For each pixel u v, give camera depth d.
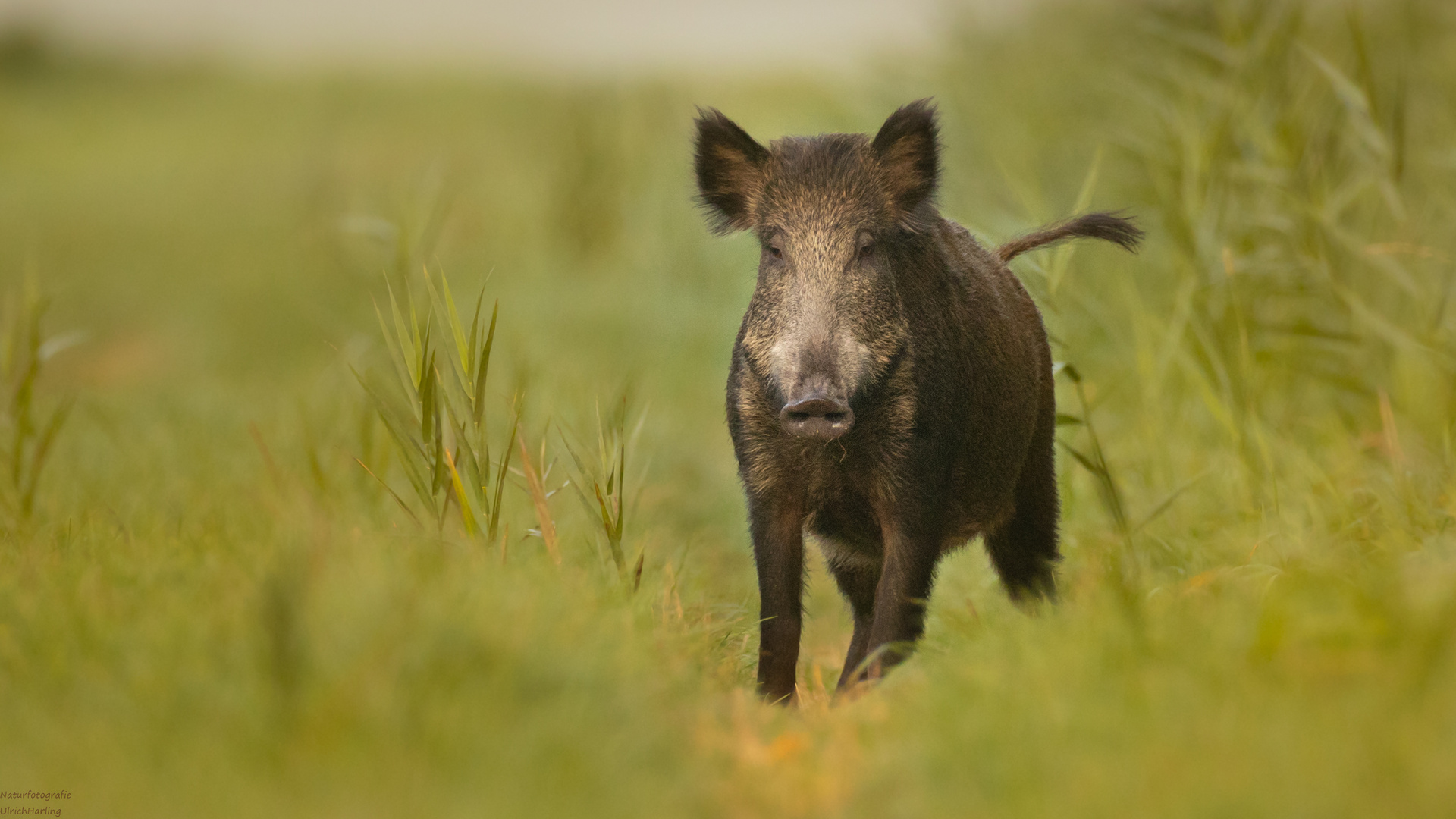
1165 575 17.12
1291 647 10.91
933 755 10.36
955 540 18.45
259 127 92.06
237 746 10.10
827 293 16.20
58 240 61.56
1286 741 9.38
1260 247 23.97
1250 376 21.78
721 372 38.97
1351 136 23.47
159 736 10.23
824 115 38.94
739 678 16.98
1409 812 8.40
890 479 16.66
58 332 48.19
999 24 36.56
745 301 40.59
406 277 20.67
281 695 10.40
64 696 11.11
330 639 11.20
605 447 18.33
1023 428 18.91
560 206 51.16
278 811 9.35
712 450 32.19
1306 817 8.48
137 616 12.85
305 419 21.73
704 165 18.33
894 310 16.53
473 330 16.78
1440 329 21.45
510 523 18.64
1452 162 23.55
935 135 17.25
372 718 10.22
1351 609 11.34
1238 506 19.67
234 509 20.17
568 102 57.38
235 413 31.98
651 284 43.91
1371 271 24.20
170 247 60.44
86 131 95.25
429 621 11.52
